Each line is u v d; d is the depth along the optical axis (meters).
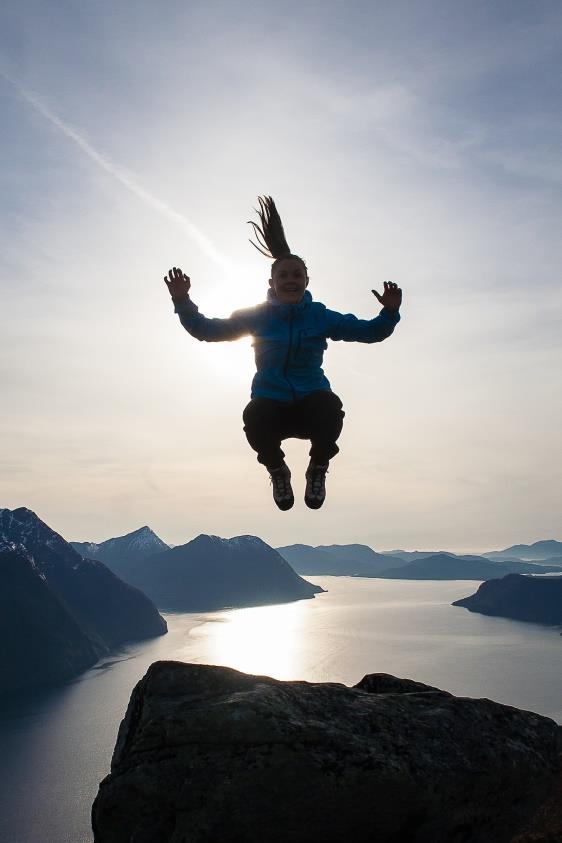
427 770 3.66
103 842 3.74
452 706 4.12
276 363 3.38
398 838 3.64
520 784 3.86
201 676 4.10
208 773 3.55
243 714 3.70
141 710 4.05
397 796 3.58
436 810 3.63
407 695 4.23
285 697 3.90
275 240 3.76
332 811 3.54
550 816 3.72
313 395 3.36
